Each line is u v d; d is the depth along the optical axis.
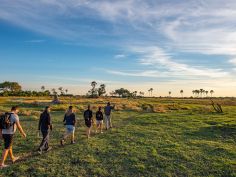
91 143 15.29
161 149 14.01
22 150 13.76
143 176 10.10
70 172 10.30
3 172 10.12
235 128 21.06
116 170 10.67
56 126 22.59
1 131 10.79
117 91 165.88
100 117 19.61
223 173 10.48
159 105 53.78
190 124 24.25
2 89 159.50
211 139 17.38
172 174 10.38
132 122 26.05
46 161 11.58
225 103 73.69
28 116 30.14
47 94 140.88
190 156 12.80
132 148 14.10
